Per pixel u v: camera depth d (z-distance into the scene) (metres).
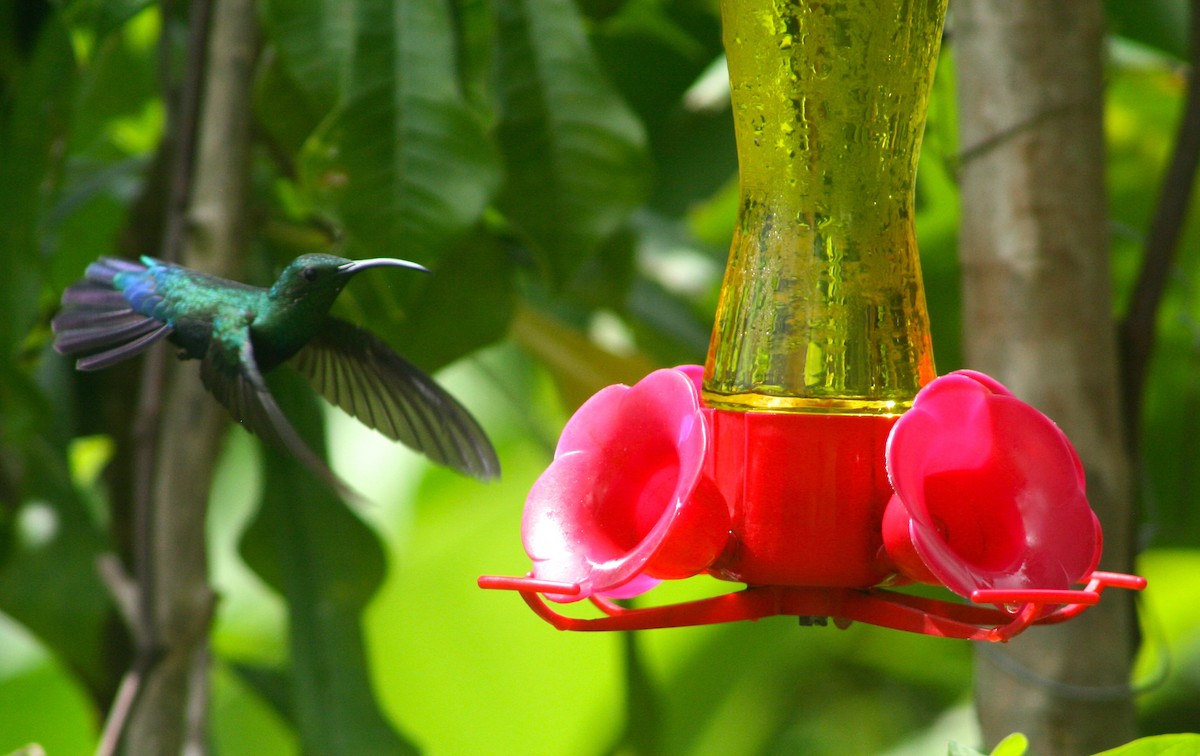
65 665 7.62
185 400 6.65
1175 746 3.86
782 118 4.74
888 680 12.55
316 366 5.37
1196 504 9.61
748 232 4.86
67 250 8.08
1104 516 6.08
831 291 4.70
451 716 11.47
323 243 7.30
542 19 6.31
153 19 8.17
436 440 5.28
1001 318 6.15
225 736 11.16
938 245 9.64
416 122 5.88
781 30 4.71
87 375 8.41
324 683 7.04
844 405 4.62
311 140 5.86
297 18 6.01
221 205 6.45
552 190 6.24
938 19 4.80
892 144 4.73
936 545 3.98
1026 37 6.09
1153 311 6.63
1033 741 6.09
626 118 6.26
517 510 11.63
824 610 4.62
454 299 6.72
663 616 4.57
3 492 7.39
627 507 4.64
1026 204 6.10
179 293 5.20
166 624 6.49
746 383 4.72
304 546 7.25
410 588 11.52
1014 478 4.38
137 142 9.20
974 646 6.34
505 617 11.55
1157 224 6.64
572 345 9.04
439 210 5.83
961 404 4.36
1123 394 6.64
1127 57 8.74
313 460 3.72
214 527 10.80
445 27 6.00
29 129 6.39
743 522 4.64
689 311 9.19
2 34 7.42
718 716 11.45
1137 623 6.54
